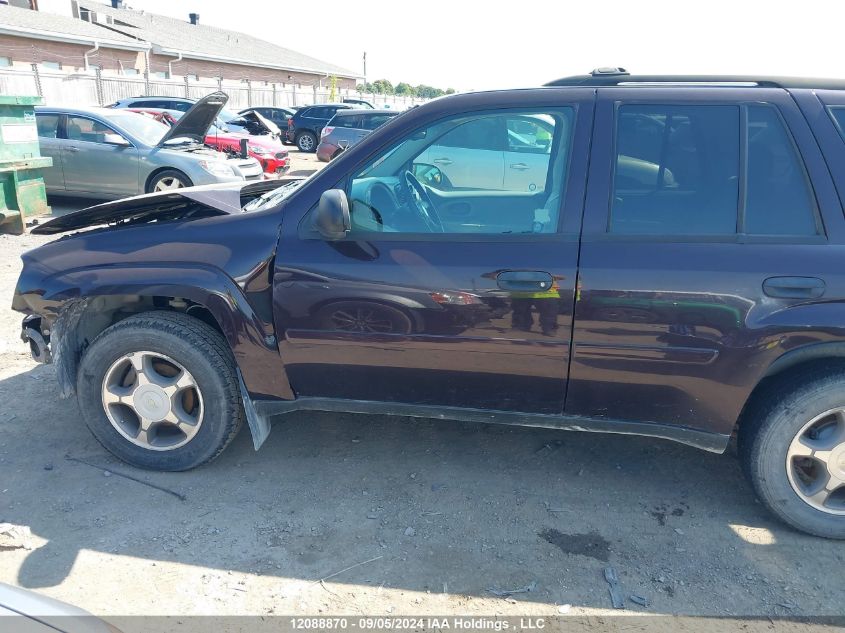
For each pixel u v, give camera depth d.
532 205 2.81
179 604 2.43
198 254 2.95
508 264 2.66
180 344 3.02
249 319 2.93
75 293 3.03
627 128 2.71
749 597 2.51
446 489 3.16
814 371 2.64
